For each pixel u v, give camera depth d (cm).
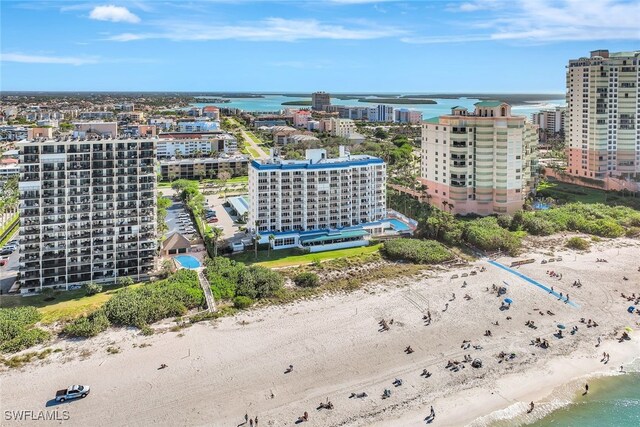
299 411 8569
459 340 10931
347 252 16900
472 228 17562
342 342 10838
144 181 14175
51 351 10425
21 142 13212
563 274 14638
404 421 8394
